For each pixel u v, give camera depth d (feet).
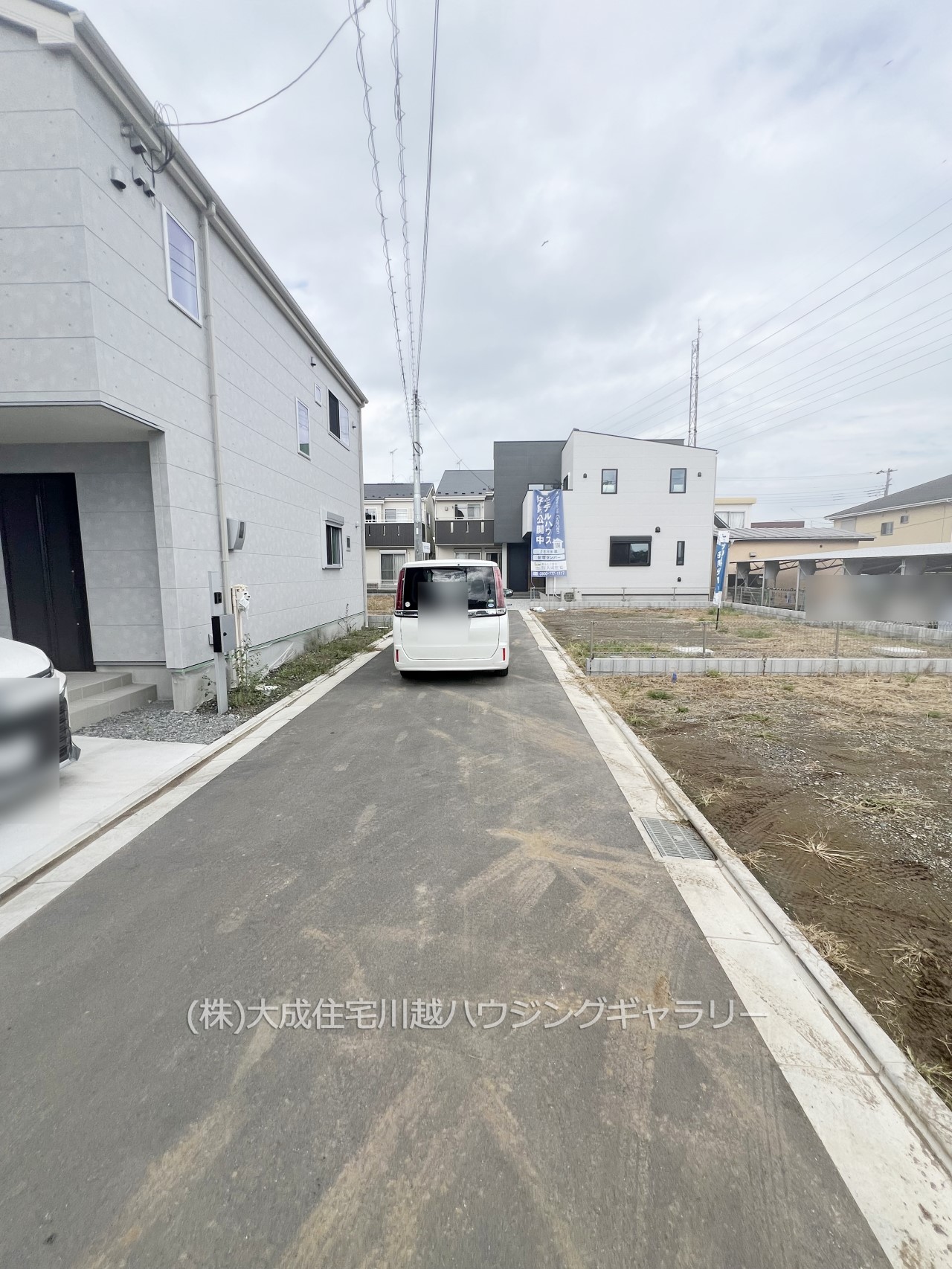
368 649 33.42
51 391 13.97
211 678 19.72
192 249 18.70
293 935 7.48
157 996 6.46
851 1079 5.36
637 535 70.54
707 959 7.02
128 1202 4.33
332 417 35.70
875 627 38.91
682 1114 4.99
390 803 11.55
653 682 23.34
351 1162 4.61
